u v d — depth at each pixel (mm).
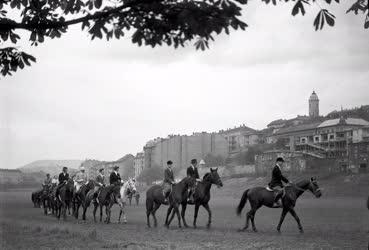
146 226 26547
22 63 7570
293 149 151125
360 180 91125
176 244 17766
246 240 19172
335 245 17531
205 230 23766
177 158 184375
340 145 134250
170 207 25141
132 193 38438
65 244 17594
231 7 5707
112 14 6398
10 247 16734
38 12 7676
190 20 5781
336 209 48844
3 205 59094
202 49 6414
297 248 16625
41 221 30719
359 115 164250
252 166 137000
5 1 7836
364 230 24281
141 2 6141
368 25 9031
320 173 106188
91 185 31734
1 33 7281
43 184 41312
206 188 24438
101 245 17328
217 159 166125
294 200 22125
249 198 23141
